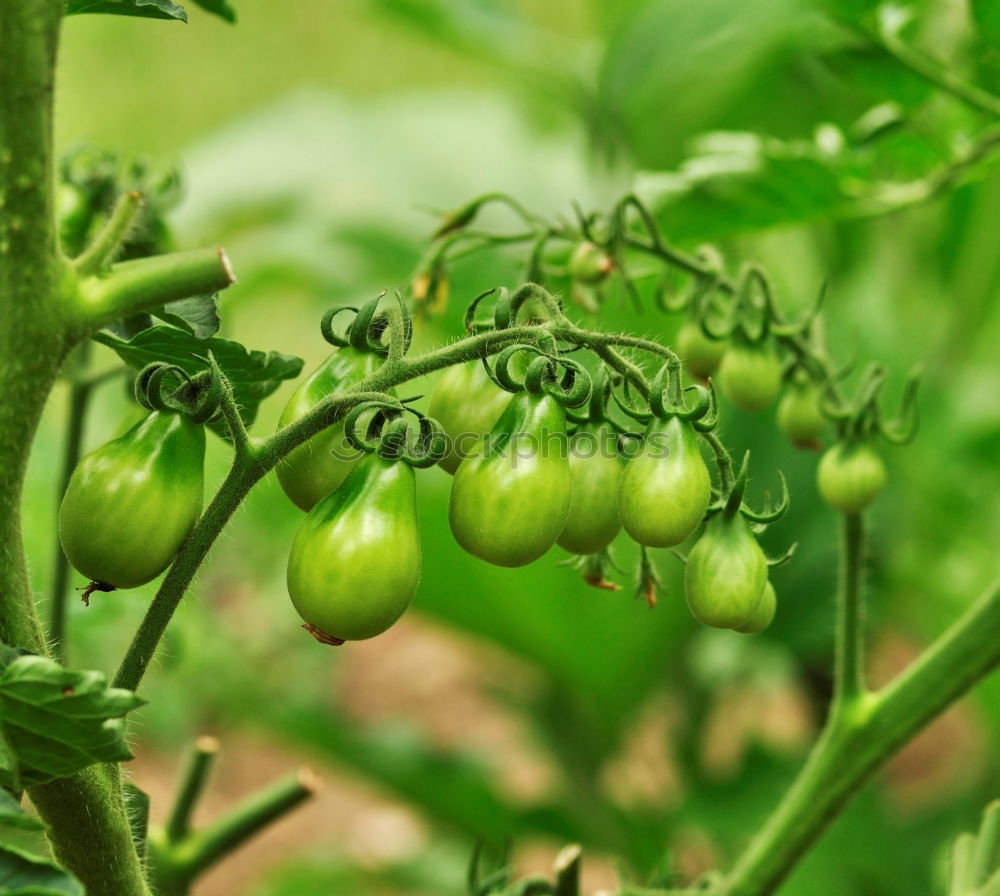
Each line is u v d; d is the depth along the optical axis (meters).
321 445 0.69
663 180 0.98
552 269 0.81
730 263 1.71
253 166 2.30
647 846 1.63
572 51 2.03
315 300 2.16
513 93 2.47
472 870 0.82
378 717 2.73
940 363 1.77
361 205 2.22
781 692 2.61
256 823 0.82
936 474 1.62
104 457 0.67
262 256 2.13
